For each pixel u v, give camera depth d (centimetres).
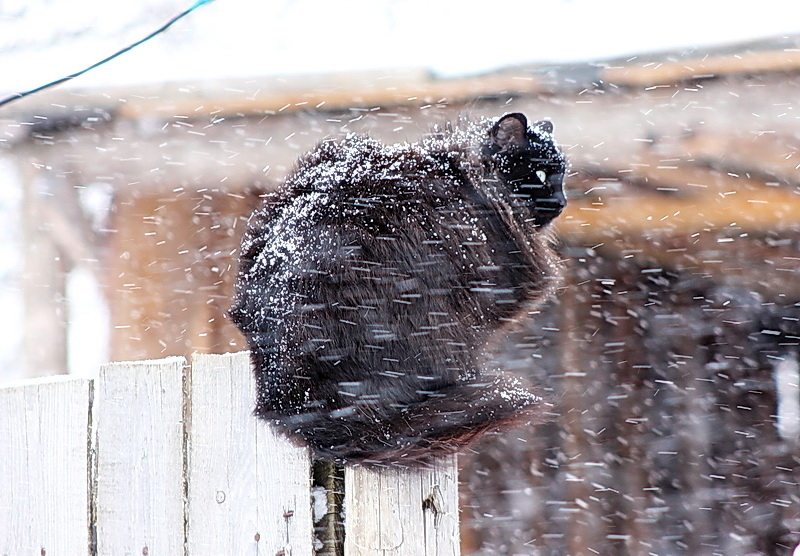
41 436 436
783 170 677
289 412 433
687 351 917
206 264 812
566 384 891
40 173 823
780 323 917
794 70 584
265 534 429
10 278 992
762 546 852
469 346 450
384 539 428
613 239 901
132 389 434
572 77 621
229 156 691
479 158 477
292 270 445
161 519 432
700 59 596
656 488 872
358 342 440
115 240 831
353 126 666
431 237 452
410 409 434
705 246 885
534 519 849
